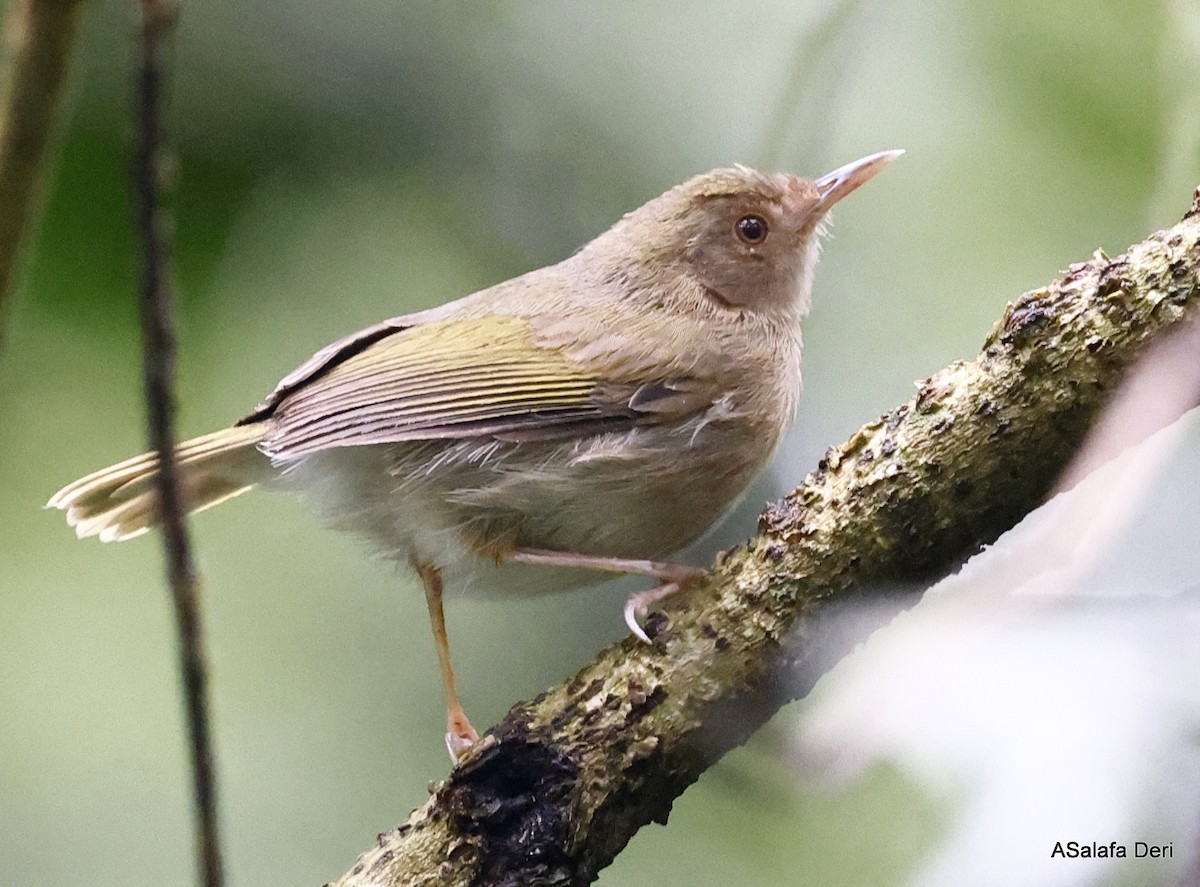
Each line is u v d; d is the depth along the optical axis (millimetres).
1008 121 12078
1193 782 6730
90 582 11938
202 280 11914
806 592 7039
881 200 12352
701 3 12688
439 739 11508
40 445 11555
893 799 8859
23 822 11219
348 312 12195
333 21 12148
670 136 12750
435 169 12547
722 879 10578
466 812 6895
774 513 7230
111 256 11266
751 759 7863
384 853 7094
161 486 5074
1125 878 6629
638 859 10836
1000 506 6766
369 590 11969
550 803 6902
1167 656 6945
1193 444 7543
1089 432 6547
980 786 7102
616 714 7047
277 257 12133
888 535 6902
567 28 12656
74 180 11117
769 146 11430
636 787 7020
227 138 11969
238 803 11109
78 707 11625
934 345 12094
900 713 7309
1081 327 6477
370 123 12352
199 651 5164
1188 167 9828
